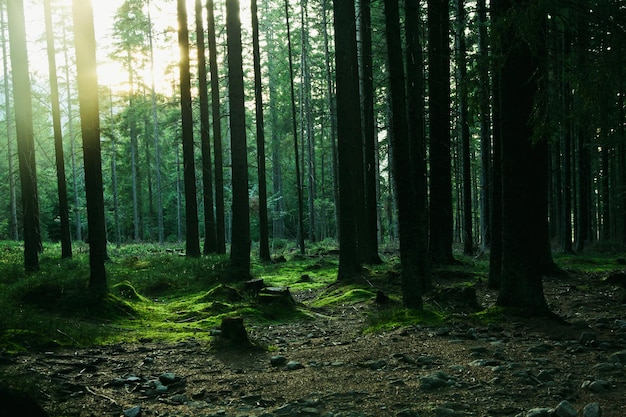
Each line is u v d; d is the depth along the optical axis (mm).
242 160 16688
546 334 7832
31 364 7004
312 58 38875
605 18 6730
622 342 7176
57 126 22625
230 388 6051
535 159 8820
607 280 14164
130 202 52312
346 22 14828
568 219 24109
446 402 5016
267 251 23109
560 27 11258
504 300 9156
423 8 15727
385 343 7801
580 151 25703
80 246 33562
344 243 15391
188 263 17844
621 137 15672
